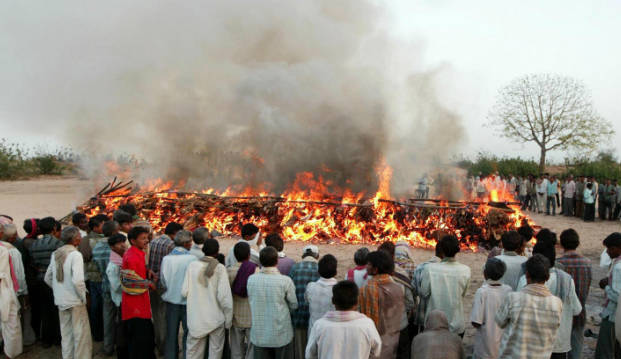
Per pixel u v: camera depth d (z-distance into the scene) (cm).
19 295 588
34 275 614
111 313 562
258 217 1341
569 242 470
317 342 324
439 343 344
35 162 3847
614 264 459
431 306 439
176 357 503
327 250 1159
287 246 1190
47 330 594
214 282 467
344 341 318
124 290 483
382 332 382
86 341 530
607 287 462
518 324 356
